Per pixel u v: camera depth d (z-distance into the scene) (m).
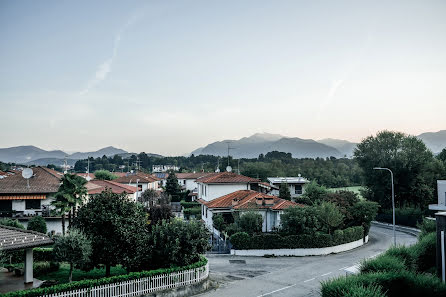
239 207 41.59
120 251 21.97
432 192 68.25
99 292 19.34
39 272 25.05
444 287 16.50
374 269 19.19
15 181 42.59
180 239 23.97
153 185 90.50
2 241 21.59
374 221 69.62
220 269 30.19
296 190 74.88
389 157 67.94
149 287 21.27
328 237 37.16
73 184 34.12
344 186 116.94
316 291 23.58
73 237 20.59
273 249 35.97
